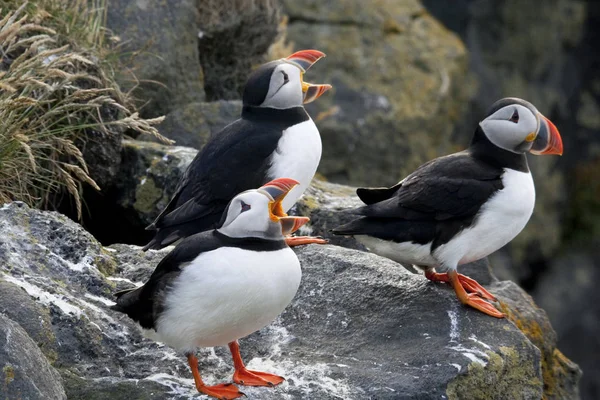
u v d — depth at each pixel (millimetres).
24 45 12461
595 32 29859
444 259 9570
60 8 13359
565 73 29203
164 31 15500
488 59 27484
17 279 8969
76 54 11719
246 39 17703
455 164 9672
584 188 29266
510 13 27609
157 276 7996
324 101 22172
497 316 9398
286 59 10945
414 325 9281
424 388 8375
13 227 9664
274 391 8258
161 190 12828
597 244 28422
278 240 7887
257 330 8648
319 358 8992
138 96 15016
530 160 27250
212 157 10359
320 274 10078
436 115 23062
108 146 12766
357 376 8523
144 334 8320
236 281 7617
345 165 21750
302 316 9672
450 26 27297
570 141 29484
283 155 10422
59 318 8734
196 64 15992
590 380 26281
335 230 9742
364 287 9828
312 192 12820
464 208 9422
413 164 22375
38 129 12055
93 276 9555
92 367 8578
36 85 11406
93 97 12719
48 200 12398
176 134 14602
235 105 15016
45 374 7516
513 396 8875
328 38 23406
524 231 26484
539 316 11953
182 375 8727
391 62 23438
